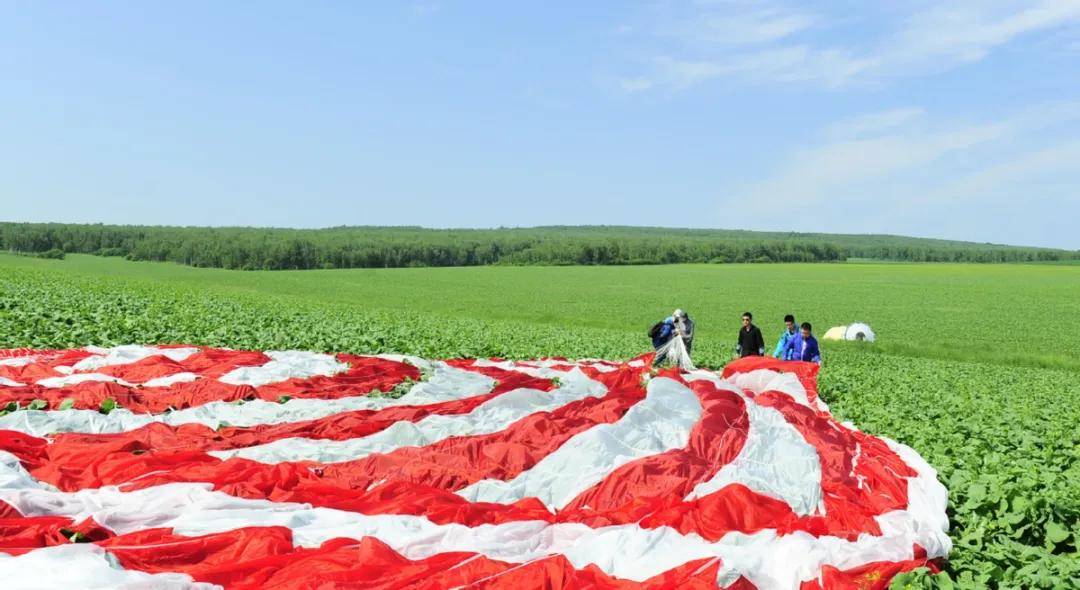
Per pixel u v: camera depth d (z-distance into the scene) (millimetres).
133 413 12969
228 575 7062
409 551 7801
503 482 10109
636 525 8477
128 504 8766
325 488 9516
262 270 135625
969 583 7613
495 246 189250
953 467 12008
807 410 13680
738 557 7691
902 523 8688
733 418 12461
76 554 7145
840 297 84000
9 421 11594
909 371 31562
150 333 22172
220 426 12516
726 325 59375
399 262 167625
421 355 22969
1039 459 13352
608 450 10695
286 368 16469
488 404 13742
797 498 9516
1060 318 65938
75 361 17000
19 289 32656
